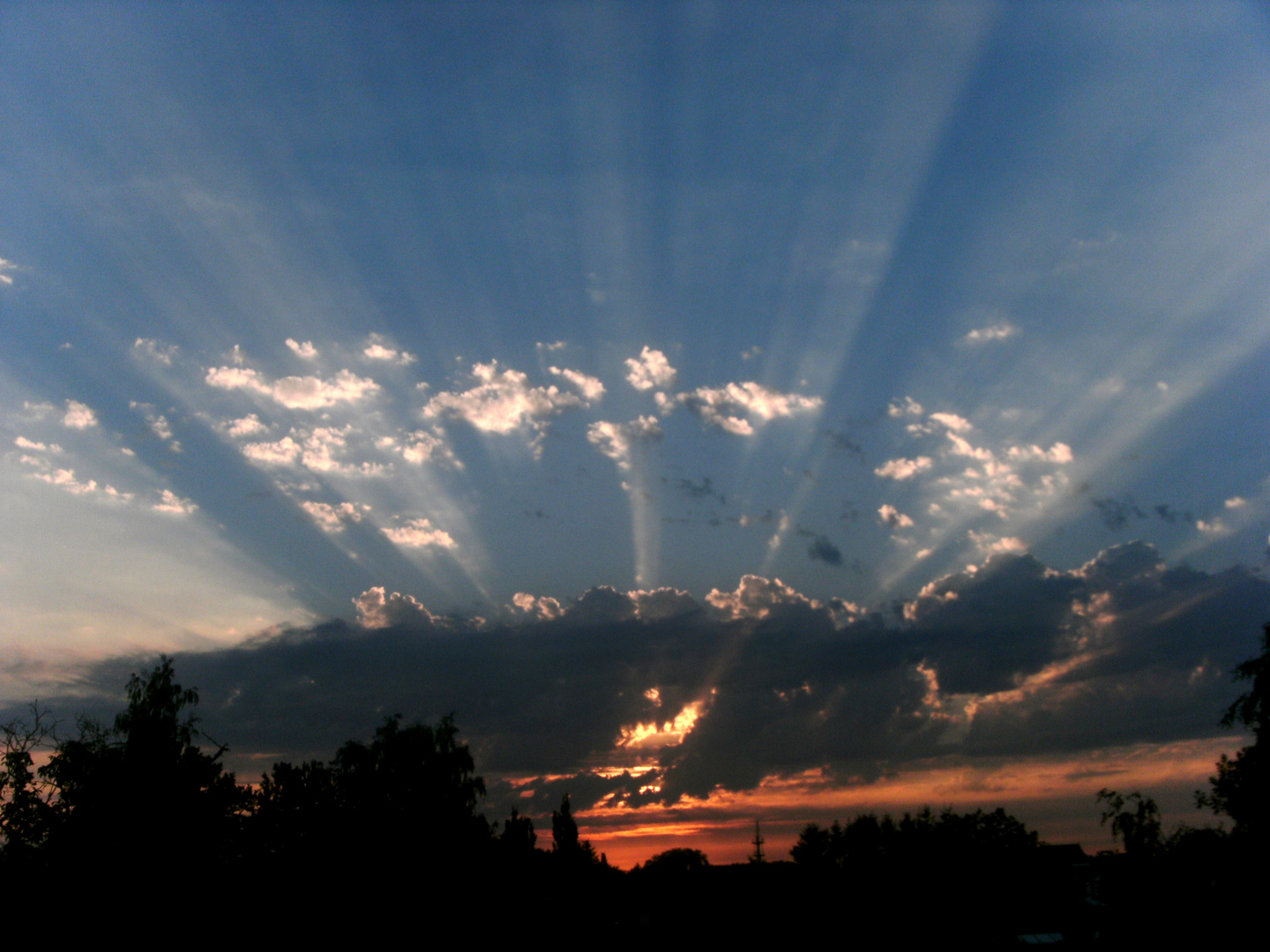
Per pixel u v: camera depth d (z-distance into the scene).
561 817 67.88
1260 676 32.94
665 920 55.22
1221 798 32.03
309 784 40.78
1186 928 28.47
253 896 35.47
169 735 34.75
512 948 45.88
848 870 48.31
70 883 30.55
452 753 47.19
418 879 41.53
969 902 42.84
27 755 32.34
